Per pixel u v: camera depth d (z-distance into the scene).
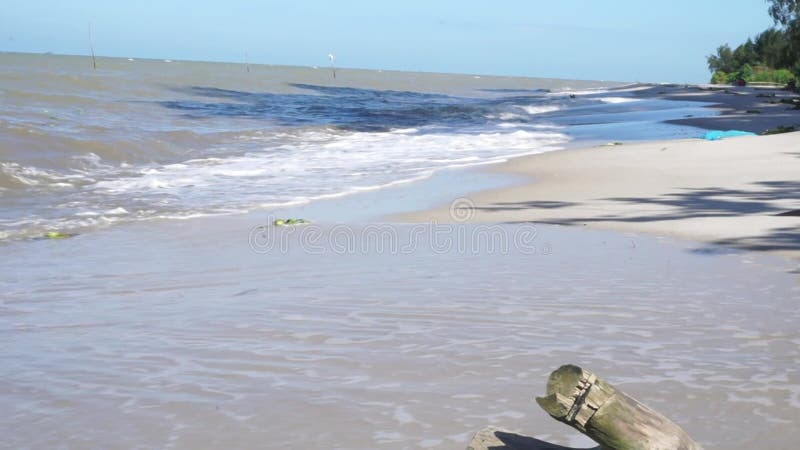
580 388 2.85
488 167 16.38
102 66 96.62
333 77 100.19
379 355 4.70
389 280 6.82
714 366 4.47
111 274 7.33
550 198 12.16
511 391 4.10
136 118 27.67
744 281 6.61
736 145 17.69
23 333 5.30
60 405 3.98
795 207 10.63
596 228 9.45
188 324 5.45
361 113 36.41
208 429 3.66
